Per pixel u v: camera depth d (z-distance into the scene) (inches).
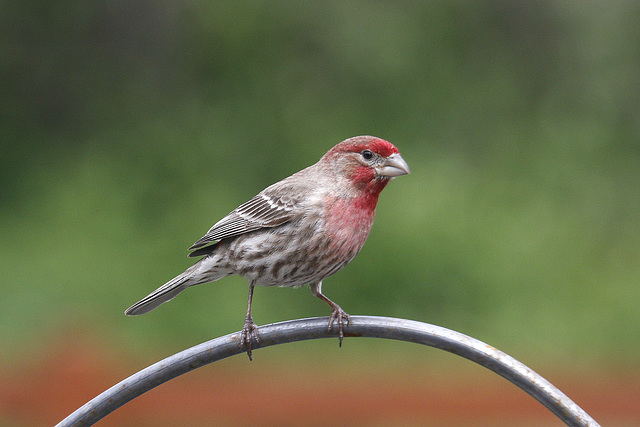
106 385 450.6
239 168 694.5
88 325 504.7
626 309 555.5
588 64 804.0
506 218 623.5
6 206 669.9
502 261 582.9
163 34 781.3
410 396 458.3
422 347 495.8
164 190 666.8
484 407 442.9
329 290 568.4
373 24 773.9
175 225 634.8
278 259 217.0
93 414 155.6
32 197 680.4
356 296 570.3
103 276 571.8
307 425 442.6
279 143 709.3
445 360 488.7
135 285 568.1
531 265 582.9
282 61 757.9
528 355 531.5
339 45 762.2
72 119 756.6
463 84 770.8
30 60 770.2
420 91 758.5
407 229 592.1
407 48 772.0
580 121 752.3
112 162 689.6
